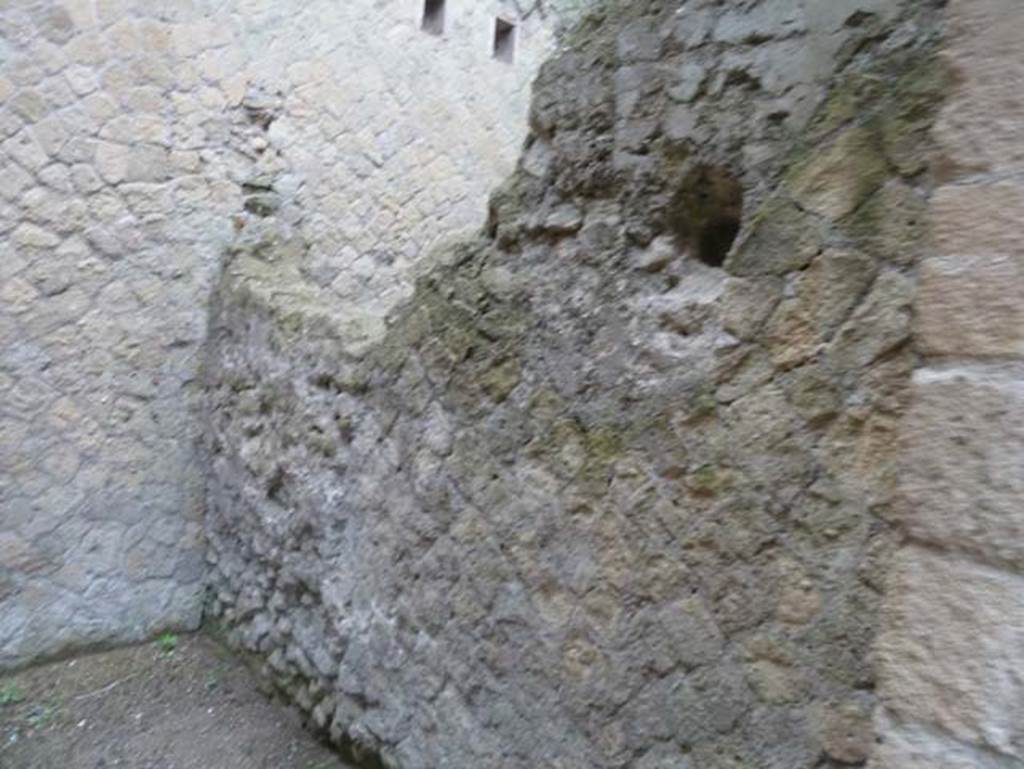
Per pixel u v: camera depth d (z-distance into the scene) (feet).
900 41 4.08
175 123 10.93
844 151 4.22
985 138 2.84
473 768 6.75
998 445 2.71
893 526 3.94
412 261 14.75
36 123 9.73
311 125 12.71
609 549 5.55
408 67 14.35
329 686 8.73
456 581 6.97
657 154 5.42
